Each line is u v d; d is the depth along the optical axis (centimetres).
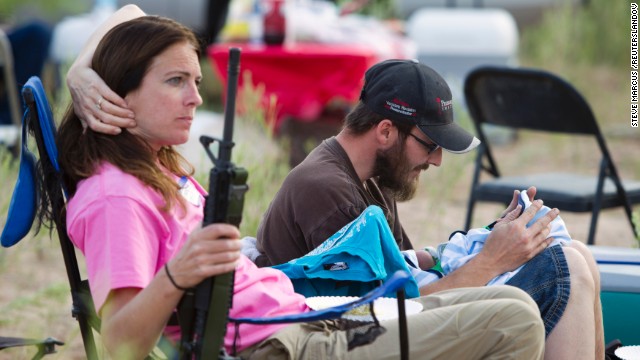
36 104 622
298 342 634
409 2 2662
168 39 624
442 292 689
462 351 617
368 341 573
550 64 2930
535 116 1187
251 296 642
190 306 568
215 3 2366
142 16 705
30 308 1097
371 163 795
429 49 2195
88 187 601
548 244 752
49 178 630
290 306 656
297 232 775
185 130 634
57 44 1981
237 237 554
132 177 604
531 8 2950
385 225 709
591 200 1125
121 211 585
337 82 1702
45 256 1316
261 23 1761
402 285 555
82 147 618
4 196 1223
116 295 573
